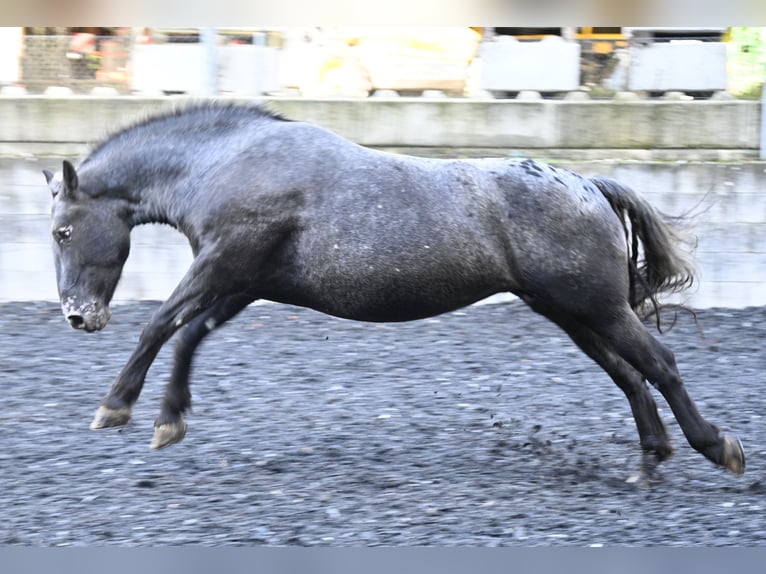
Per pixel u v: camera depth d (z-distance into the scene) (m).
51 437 9.44
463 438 9.59
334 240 7.80
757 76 15.49
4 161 14.51
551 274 7.94
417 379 11.49
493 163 8.07
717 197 14.35
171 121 8.29
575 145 15.09
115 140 8.38
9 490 8.05
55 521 7.41
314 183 7.85
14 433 9.53
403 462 8.89
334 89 15.38
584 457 9.09
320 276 7.88
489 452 9.20
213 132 8.21
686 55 15.26
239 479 8.38
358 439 9.52
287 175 7.87
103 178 8.27
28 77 15.26
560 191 7.98
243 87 15.30
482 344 12.89
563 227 7.93
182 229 8.21
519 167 8.04
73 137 15.04
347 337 13.12
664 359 8.12
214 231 7.93
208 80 15.21
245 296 8.41
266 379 11.41
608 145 15.06
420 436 9.63
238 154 8.02
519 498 7.99
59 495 7.95
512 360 12.27
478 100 15.16
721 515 7.62
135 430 9.70
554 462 8.94
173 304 7.96
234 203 7.87
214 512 7.61
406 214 7.79
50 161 14.55
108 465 8.70
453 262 7.83
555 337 13.20
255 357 12.25
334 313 8.11
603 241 8.01
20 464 8.68
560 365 12.09
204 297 7.97
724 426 9.97
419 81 15.37
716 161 14.88
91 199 8.28
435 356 12.37
